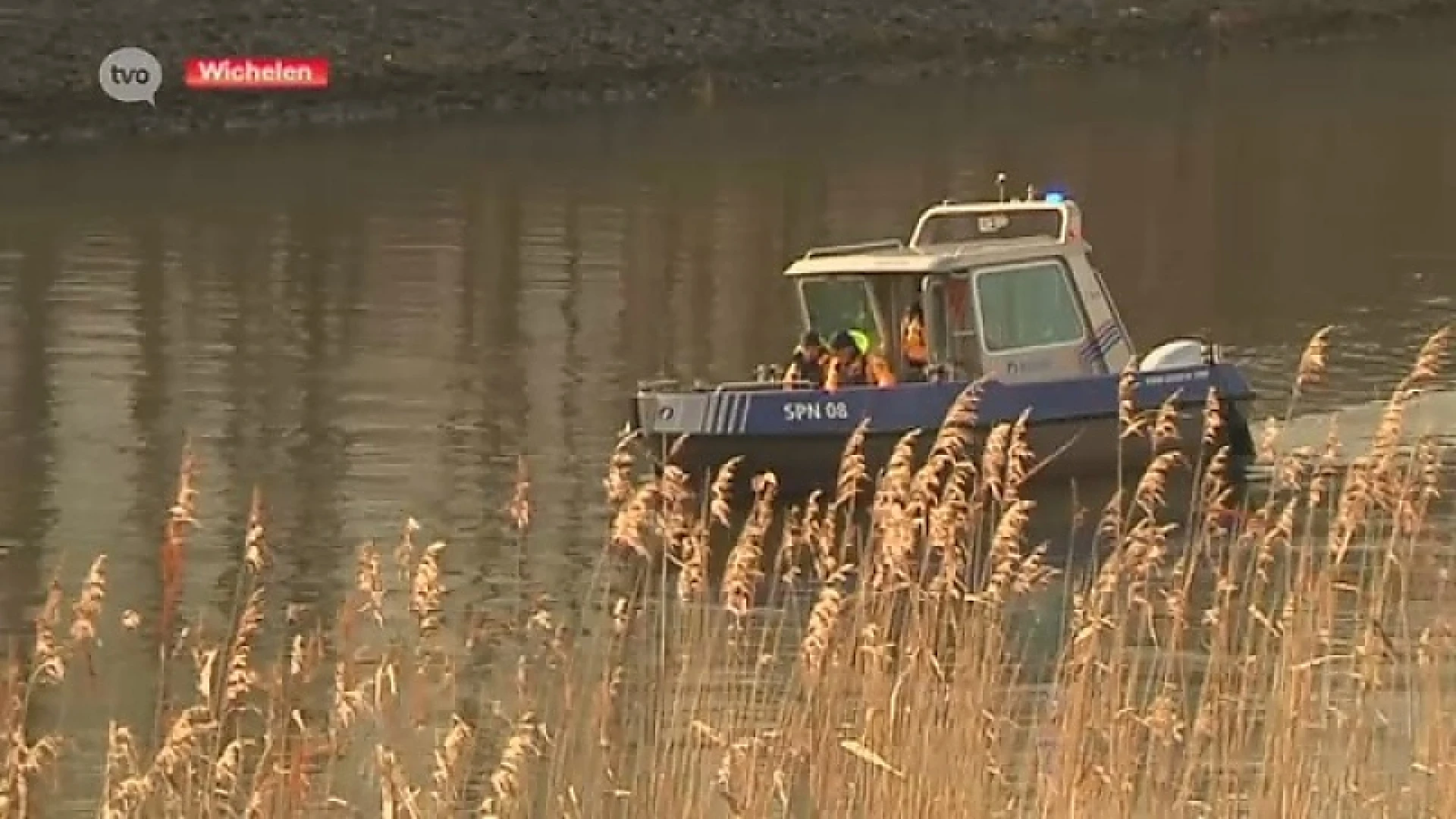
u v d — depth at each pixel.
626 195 171.25
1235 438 89.94
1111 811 50.19
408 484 91.00
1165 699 52.06
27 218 160.38
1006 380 88.75
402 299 131.50
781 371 94.25
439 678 57.09
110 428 100.81
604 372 113.00
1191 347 91.06
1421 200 171.00
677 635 58.56
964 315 89.12
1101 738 52.12
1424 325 123.62
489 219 159.88
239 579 77.19
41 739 52.28
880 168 186.75
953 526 55.25
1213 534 66.75
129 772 48.50
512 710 57.03
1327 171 186.38
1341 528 56.34
